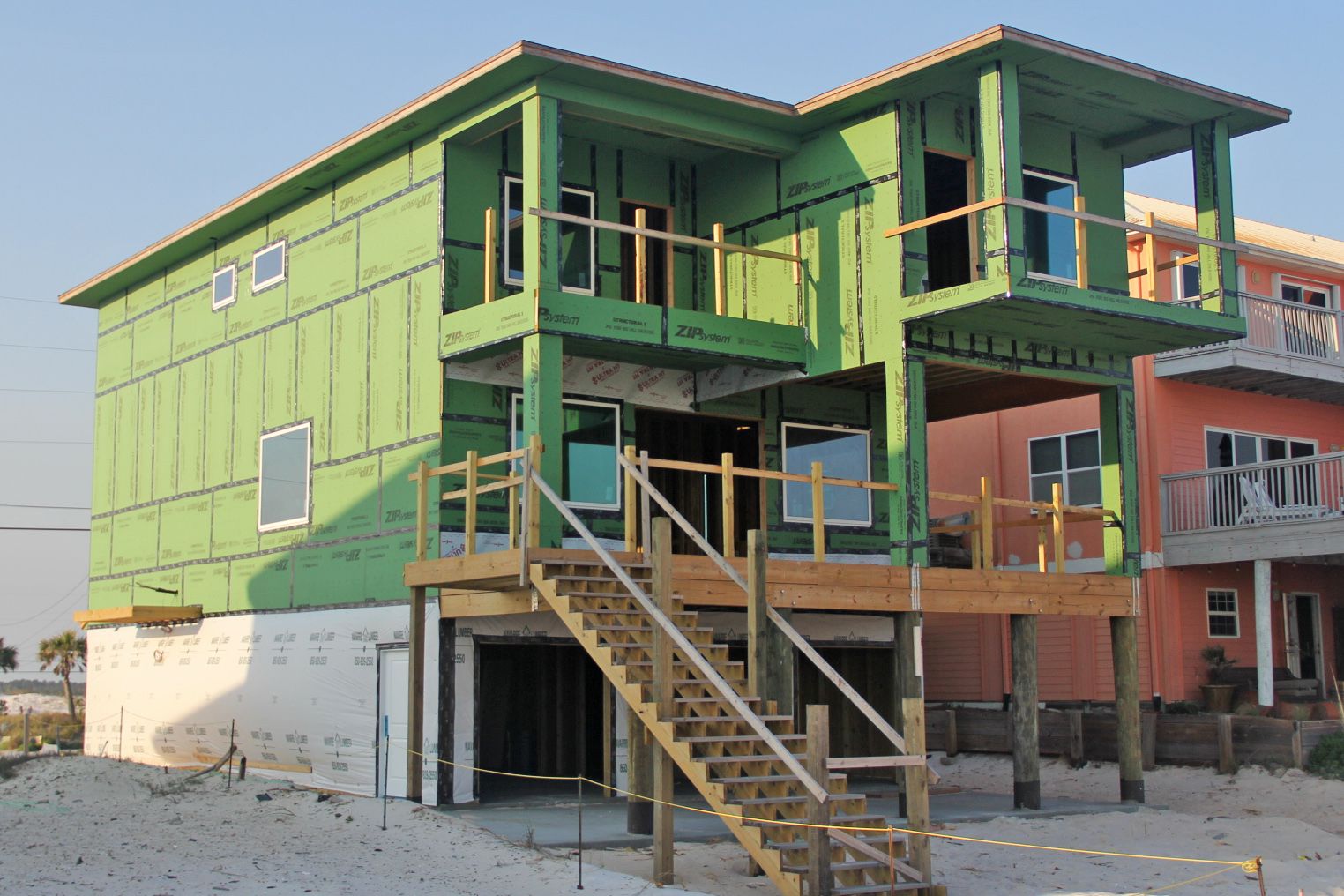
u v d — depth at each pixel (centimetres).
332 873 1345
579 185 2033
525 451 1550
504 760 2092
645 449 2100
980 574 1834
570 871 1361
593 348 1859
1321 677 2803
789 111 1930
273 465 2195
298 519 2116
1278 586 2780
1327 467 2556
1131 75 1847
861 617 2231
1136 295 2722
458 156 1920
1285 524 2450
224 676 2245
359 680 1942
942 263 2100
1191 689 2617
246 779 2077
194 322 2472
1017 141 1750
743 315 2055
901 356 1825
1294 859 1584
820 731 1180
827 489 2192
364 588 1955
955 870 1458
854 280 1902
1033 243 2012
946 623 2922
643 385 2038
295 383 2167
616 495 1997
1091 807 1906
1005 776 2419
